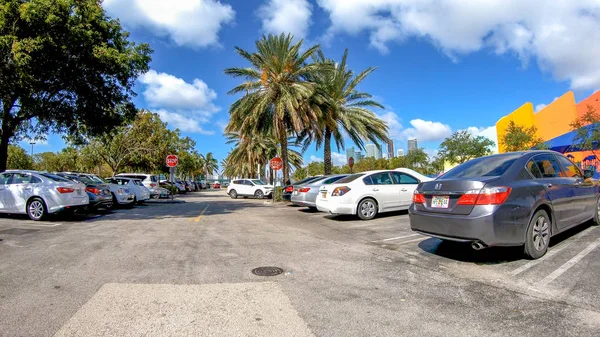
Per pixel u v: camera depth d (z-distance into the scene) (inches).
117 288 170.6
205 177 4315.9
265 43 780.0
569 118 890.7
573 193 242.7
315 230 349.1
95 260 224.8
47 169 2135.8
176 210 598.2
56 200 407.2
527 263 202.5
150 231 344.8
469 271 194.5
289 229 358.0
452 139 1226.0
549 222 219.3
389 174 436.5
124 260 225.0
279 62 769.6
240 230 352.8
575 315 134.8
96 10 486.9
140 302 152.8
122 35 579.2
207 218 466.0
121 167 1518.2
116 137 1279.5
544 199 213.6
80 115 556.1
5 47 409.4
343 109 900.6
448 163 1295.5
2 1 412.5
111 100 566.6
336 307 147.3
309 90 749.9
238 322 133.1
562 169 251.8
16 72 430.6
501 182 201.8
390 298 157.2
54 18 418.0
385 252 245.0
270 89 775.7
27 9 407.8
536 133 1003.3
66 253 244.2
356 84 913.5
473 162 249.3
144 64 585.0
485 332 123.6
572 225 242.8
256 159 1678.2
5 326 129.6
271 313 141.5
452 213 207.9
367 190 411.2
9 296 160.2
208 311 143.3
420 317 136.9
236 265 213.0
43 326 129.9
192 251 251.9
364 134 858.8
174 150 1673.2
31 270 201.0
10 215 461.1
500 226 192.4
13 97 502.9
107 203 519.2
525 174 217.8
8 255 237.8
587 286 162.4
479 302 150.6
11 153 1792.6
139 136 1355.8
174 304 150.6
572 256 209.3
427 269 200.8
